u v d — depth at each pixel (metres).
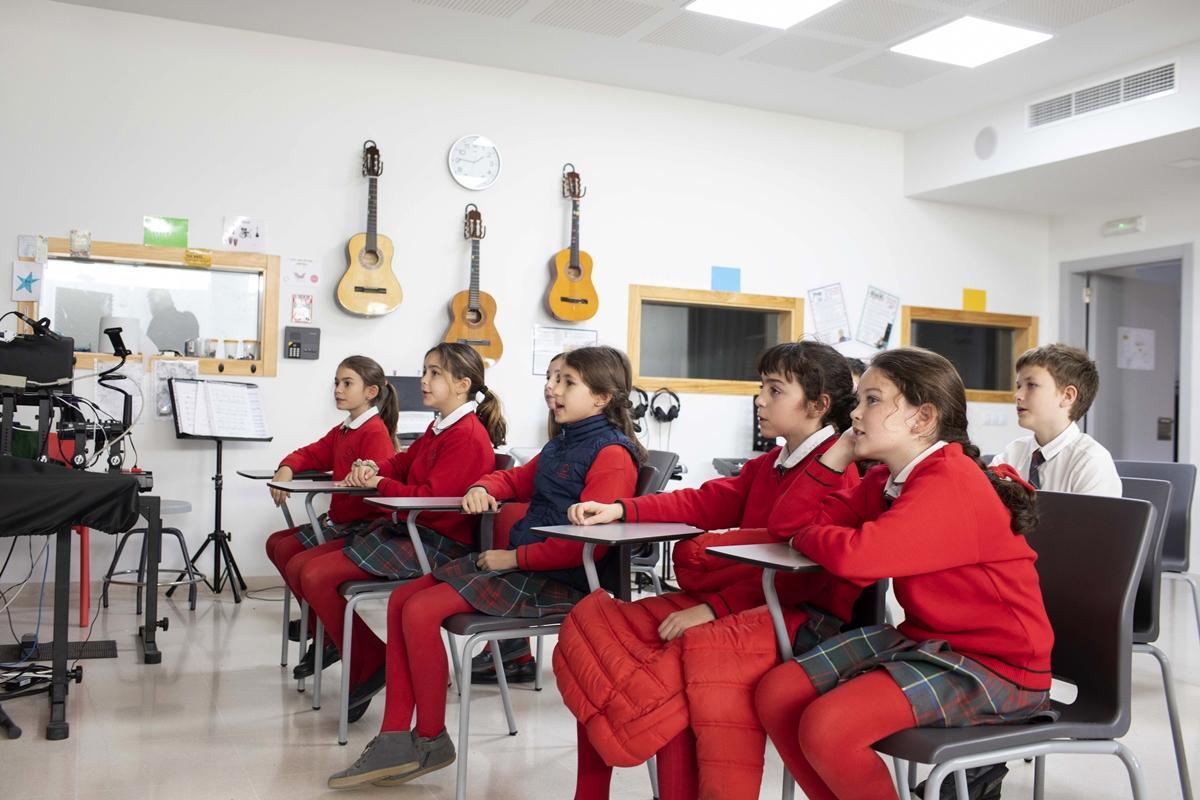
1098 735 1.64
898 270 7.01
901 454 1.76
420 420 5.56
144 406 5.15
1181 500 3.40
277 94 5.42
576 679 1.92
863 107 6.47
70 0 5.01
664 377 6.41
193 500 5.25
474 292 5.68
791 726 1.65
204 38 5.29
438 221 5.73
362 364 3.63
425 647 2.35
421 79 5.71
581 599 2.22
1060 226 7.49
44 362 3.23
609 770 1.99
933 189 6.80
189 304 5.30
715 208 6.44
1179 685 3.66
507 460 3.05
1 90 4.95
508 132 5.90
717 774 1.72
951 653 1.64
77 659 3.61
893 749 1.55
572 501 2.46
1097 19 5.01
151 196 5.18
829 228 6.78
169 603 4.74
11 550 4.46
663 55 5.64
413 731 2.41
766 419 2.12
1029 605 1.66
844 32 5.25
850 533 1.62
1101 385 7.41
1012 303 7.42
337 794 2.40
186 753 2.67
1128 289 7.57
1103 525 1.79
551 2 4.97
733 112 6.50
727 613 1.93
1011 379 7.55
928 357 1.75
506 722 3.02
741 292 6.50
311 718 3.01
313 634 3.59
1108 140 5.68
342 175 5.54
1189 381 6.57
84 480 2.66
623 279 6.19
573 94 6.07
